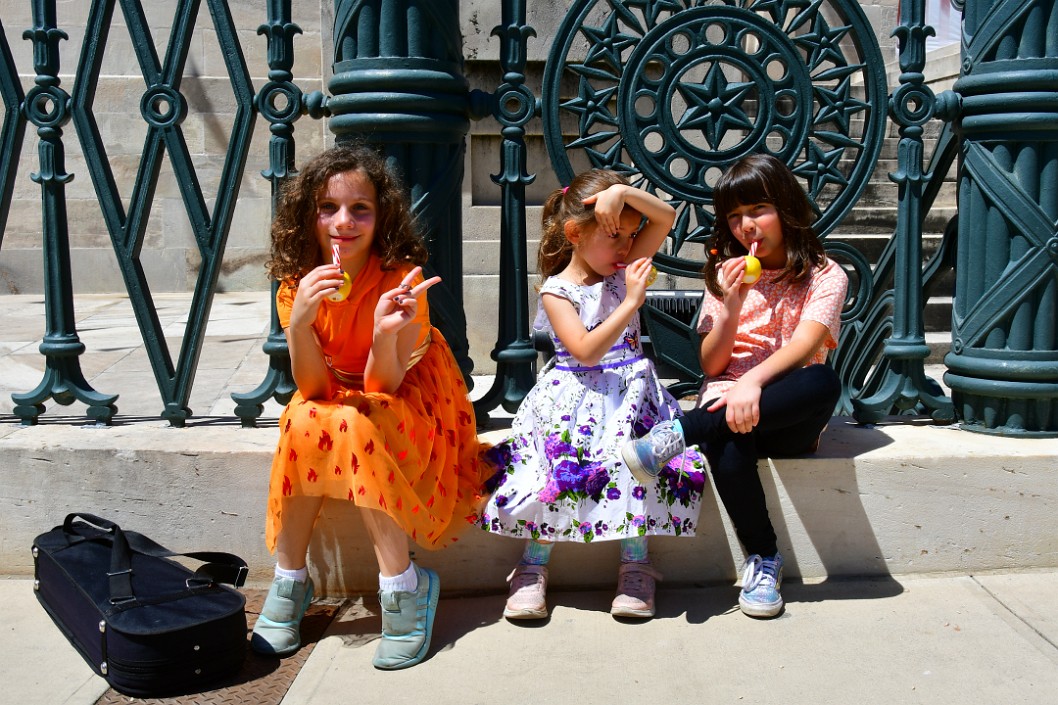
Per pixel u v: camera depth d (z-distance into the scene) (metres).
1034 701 1.96
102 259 8.24
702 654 2.18
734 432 2.33
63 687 2.04
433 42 2.62
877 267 3.18
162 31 8.00
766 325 2.52
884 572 2.60
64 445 2.57
